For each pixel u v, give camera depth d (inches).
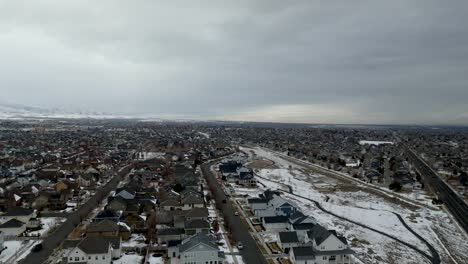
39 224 3683.6
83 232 3508.9
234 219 4124.0
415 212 4881.9
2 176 6043.3
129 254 3034.0
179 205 4478.3
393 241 3663.9
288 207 4215.1
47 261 2819.9
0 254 2942.9
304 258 2859.3
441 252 3398.1
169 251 2982.3
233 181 6624.0
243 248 3228.3
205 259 2844.5
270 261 2957.7
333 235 2989.7
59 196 4453.7
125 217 3934.5
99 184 5841.5
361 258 3154.5
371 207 5118.1
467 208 5157.5
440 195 5999.0
